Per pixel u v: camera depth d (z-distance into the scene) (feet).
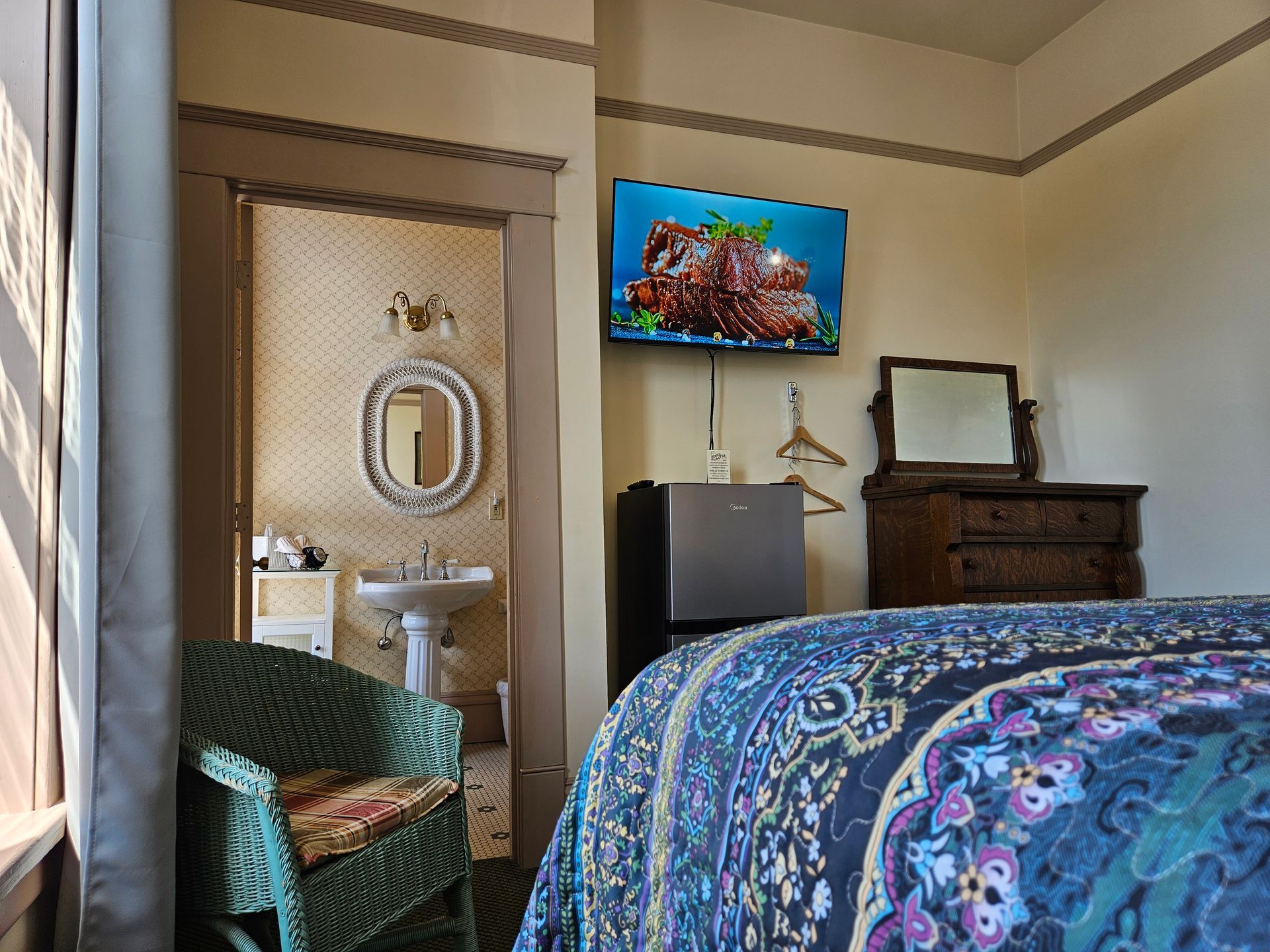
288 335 13.73
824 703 2.70
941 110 13.12
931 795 2.06
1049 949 1.60
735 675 3.39
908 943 1.91
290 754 6.01
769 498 9.75
